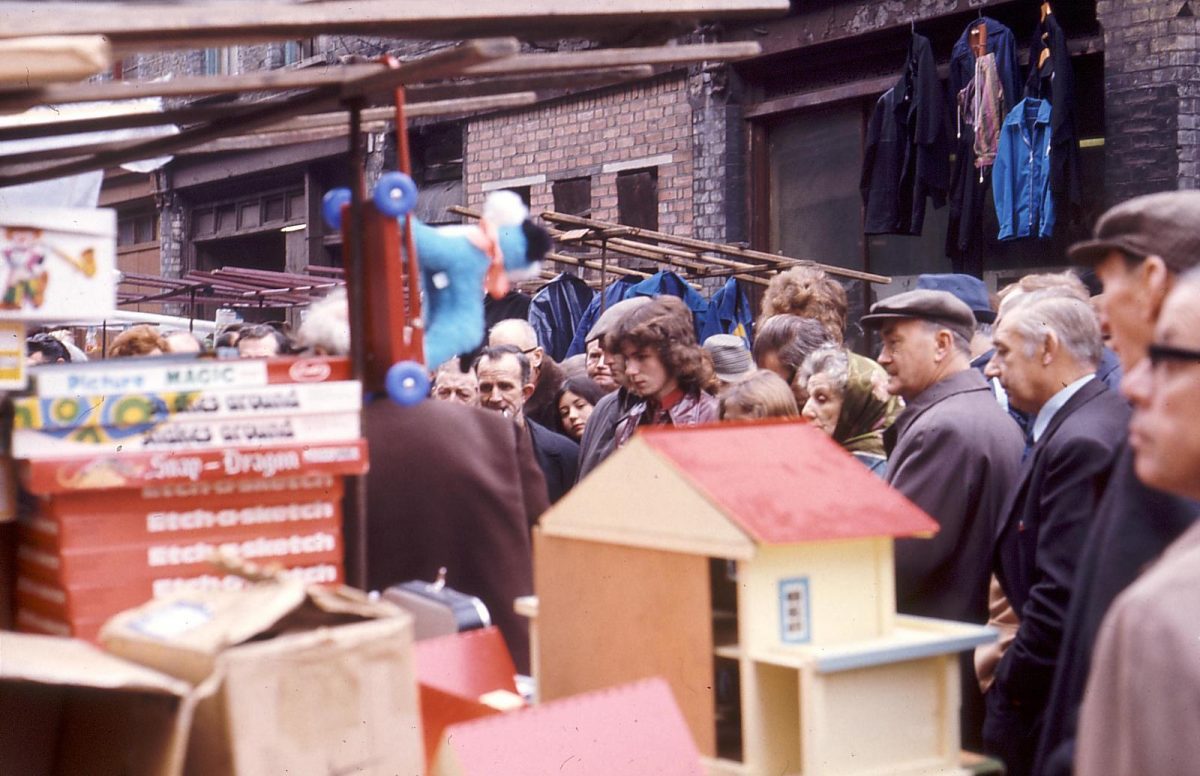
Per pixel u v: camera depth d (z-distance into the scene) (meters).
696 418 4.09
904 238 8.82
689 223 10.05
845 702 1.56
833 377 3.67
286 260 14.56
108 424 1.61
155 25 1.46
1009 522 2.84
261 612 1.34
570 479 4.61
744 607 1.57
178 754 1.24
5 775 1.43
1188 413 1.25
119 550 1.62
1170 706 1.11
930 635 1.64
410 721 1.38
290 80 1.74
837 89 9.12
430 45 10.31
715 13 1.86
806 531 1.58
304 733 1.30
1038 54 7.31
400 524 2.36
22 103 1.63
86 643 1.42
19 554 1.75
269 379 1.70
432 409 2.43
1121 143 7.43
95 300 1.74
